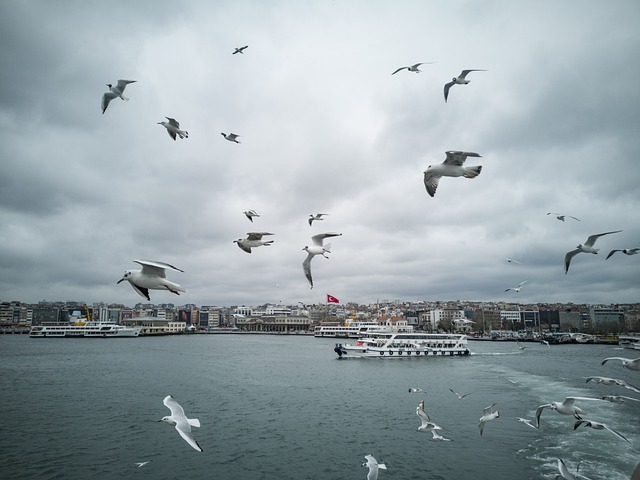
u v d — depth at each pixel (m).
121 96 21.53
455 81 20.30
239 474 31.42
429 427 24.02
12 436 39.19
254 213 23.69
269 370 84.50
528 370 83.88
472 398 55.50
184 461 33.66
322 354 124.69
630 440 37.53
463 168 15.88
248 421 44.22
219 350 141.00
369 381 69.88
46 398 55.00
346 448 36.28
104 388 62.47
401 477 30.72
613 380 18.31
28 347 150.38
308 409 49.38
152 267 14.16
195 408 49.75
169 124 22.19
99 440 38.22
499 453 34.88
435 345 118.50
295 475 31.22
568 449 35.56
